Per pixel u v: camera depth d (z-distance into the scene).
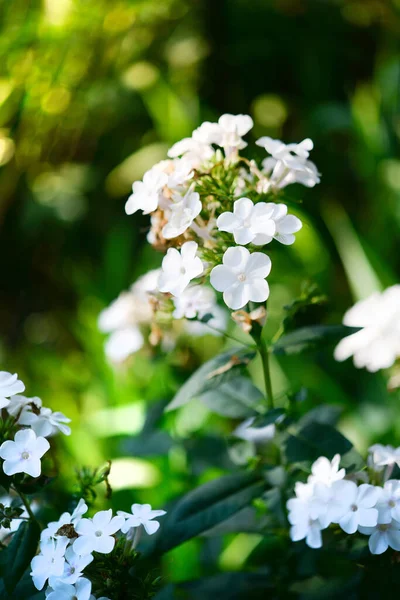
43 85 1.76
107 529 0.76
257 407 0.86
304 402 1.22
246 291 0.76
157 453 1.03
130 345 1.06
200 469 0.99
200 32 1.89
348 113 1.74
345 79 1.98
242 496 0.84
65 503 0.89
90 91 1.81
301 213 1.53
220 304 1.10
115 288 1.53
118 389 1.24
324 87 1.94
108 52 1.81
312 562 0.87
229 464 0.98
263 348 0.83
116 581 0.76
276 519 0.88
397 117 1.59
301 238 1.48
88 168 1.91
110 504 1.02
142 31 1.85
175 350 1.06
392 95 1.60
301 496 0.81
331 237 1.73
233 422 1.21
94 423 1.18
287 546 0.88
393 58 1.75
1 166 1.85
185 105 1.77
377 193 1.58
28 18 1.69
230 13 1.89
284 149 0.81
